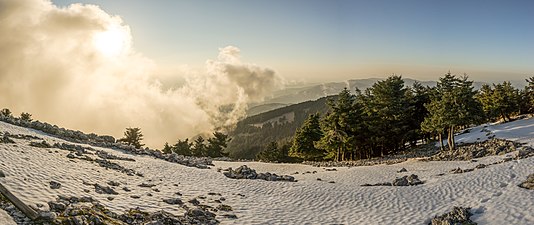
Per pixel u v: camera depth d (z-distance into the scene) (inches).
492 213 684.1
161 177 994.1
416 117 2600.9
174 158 1376.7
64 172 756.0
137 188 812.0
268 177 1167.0
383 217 743.1
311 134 2635.3
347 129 2297.0
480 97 2992.1
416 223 696.4
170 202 745.0
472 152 1492.4
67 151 986.1
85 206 588.1
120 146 1390.3
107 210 604.7
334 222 721.6
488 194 788.0
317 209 812.6
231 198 870.4
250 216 735.7
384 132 2327.8
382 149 2438.5
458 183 924.6
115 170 932.0
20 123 1306.6
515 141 1552.7
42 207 534.0
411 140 2564.0
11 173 639.1
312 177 1275.8
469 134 2140.7
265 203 848.9
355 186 1055.6
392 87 2426.2
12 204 525.7
